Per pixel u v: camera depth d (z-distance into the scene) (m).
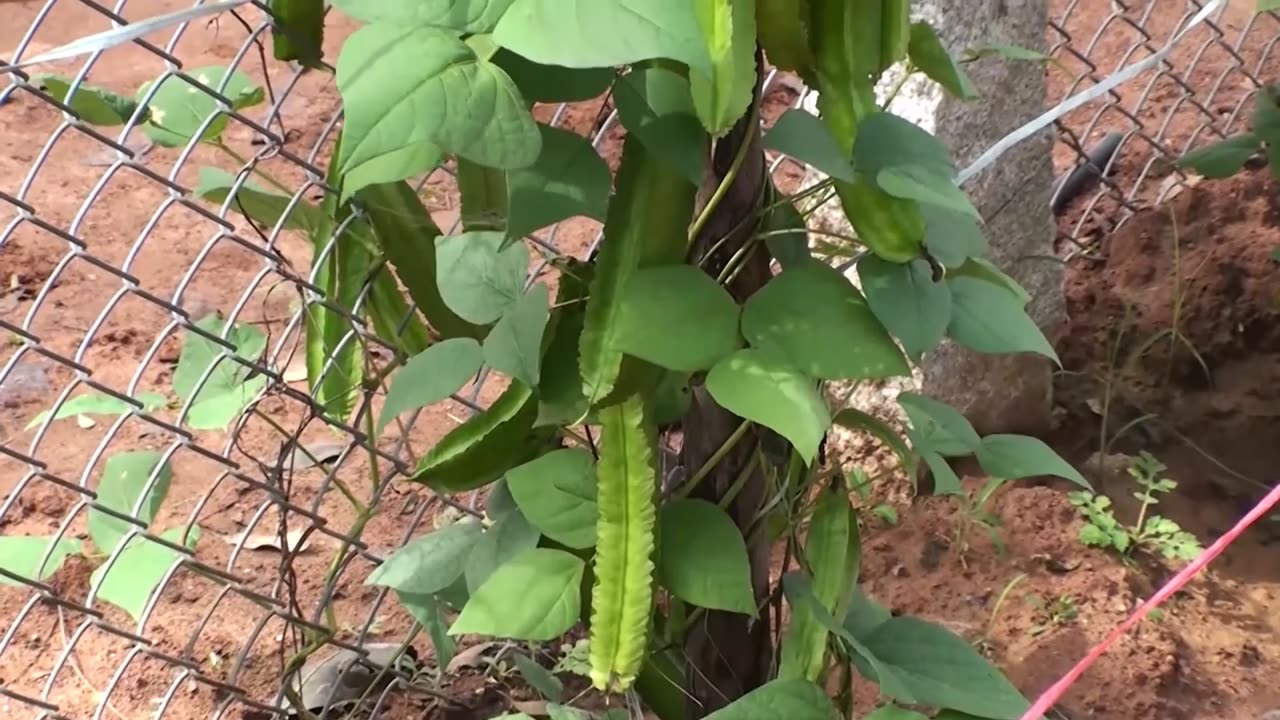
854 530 1.47
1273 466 2.13
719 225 1.44
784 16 1.34
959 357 2.04
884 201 1.39
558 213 1.38
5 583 1.85
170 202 1.59
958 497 2.02
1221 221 2.44
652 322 1.37
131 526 1.63
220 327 1.65
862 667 1.46
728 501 1.49
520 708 1.78
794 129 1.40
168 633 1.90
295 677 1.83
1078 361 2.32
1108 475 2.12
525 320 1.47
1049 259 2.15
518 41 1.26
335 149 1.57
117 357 2.49
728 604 1.43
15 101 3.40
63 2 3.82
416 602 1.60
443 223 2.49
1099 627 1.87
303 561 2.00
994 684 1.45
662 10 1.27
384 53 1.29
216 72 1.57
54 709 1.67
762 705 1.40
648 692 1.56
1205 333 2.29
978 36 1.96
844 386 2.02
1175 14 3.41
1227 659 1.86
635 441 1.41
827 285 1.40
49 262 2.75
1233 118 2.81
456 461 1.53
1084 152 2.63
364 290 1.62
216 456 1.66
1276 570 1.97
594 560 1.46
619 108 1.38
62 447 2.23
